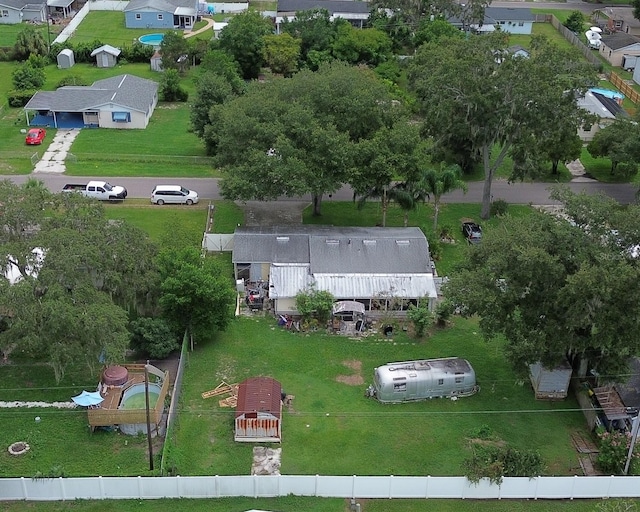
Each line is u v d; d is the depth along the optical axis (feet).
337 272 192.03
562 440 150.10
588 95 315.99
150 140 296.51
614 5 521.65
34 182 200.75
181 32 437.17
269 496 132.67
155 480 129.90
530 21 461.37
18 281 149.48
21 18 451.53
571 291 140.05
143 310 176.76
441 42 284.61
